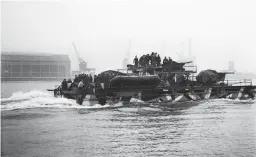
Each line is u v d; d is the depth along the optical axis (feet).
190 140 58.59
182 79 124.36
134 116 85.46
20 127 68.90
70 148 53.78
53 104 106.22
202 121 77.46
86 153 51.44
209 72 129.18
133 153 51.13
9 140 58.39
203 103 114.11
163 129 67.92
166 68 125.18
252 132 64.54
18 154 50.55
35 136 61.82
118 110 96.53
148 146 54.85
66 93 113.39
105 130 67.31
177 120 78.84
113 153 51.26
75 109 98.17
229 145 54.19
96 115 87.30
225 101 121.19
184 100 120.06
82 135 62.64
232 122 75.66
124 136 62.03
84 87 105.40
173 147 53.93
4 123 74.74
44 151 52.54
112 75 112.16
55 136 61.98
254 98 131.54
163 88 116.26
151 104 110.63
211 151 51.70
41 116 84.99
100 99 105.40
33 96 133.18
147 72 123.65
